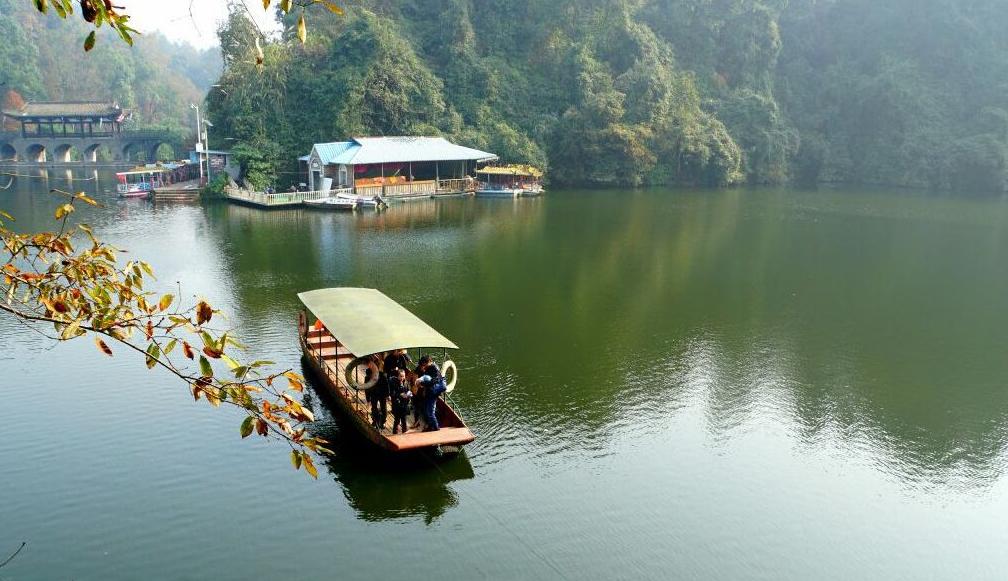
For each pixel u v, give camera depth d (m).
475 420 24.05
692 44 124.75
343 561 16.91
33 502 18.77
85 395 24.95
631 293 41.00
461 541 17.78
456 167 86.75
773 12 133.50
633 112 105.00
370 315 24.34
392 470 20.62
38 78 156.12
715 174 107.06
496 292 40.09
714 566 17.41
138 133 120.81
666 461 21.98
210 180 77.94
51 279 7.62
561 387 27.03
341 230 58.41
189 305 35.28
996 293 43.34
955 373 30.05
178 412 23.78
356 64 90.69
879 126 122.50
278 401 24.22
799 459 22.55
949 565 17.94
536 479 20.62
